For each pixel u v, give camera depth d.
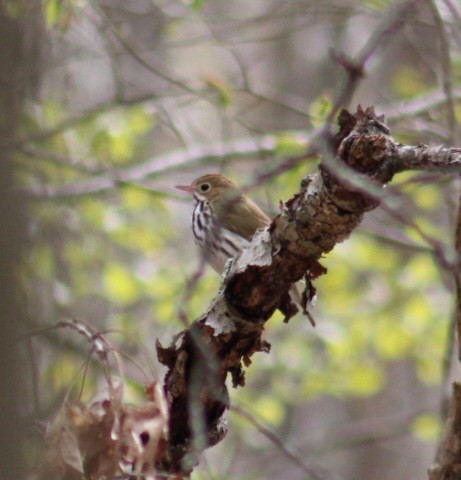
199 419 5.46
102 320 15.52
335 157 5.24
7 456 4.05
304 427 21.03
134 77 15.96
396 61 18.05
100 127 14.29
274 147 13.25
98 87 17.05
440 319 16.84
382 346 17.16
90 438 5.28
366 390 16.91
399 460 21.03
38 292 10.17
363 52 4.99
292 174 12.58
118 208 15.74
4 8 5.32
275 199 12.81
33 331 5.23
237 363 5.87
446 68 10.43
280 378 17.36
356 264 17.02
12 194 4.24
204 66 22.16
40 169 13.07
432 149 5.22
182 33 15.95
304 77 21.20
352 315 17.20
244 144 15.29
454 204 11.57
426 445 21.27
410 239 14.15
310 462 12.72
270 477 17.23
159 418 5.35
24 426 4.25
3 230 4.14
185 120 15.91
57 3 10.91
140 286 15.62
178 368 5.78
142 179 14.31
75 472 5.36
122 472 5.43
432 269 16.75
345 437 20.14
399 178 13.70
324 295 17.41
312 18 14.49
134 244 16.28
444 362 8.74
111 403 5.30
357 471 20.92
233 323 5.78
